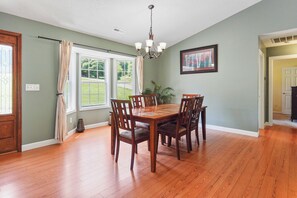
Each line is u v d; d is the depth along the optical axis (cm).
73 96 441
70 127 418
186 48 526
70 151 310
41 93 336
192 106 298
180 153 302
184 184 206
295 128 486
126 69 558
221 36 453
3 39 290
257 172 234
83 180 214
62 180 213
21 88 310
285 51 489
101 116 511
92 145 342
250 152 307
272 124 531
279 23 370
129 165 256
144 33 457
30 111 323
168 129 288
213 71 470
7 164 256
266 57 516
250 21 407
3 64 296
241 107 428
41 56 335
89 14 338
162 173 232
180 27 454
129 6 334
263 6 388
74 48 415
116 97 540
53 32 353
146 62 572
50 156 287
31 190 192
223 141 370
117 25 399
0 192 188
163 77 592
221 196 183
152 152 236
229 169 243
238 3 386
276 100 733
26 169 241
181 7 364
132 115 241
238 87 431
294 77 690
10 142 302
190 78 521
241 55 423
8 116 299
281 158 280
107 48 467
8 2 270
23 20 310
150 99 399
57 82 357
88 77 488
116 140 285
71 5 303
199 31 493
